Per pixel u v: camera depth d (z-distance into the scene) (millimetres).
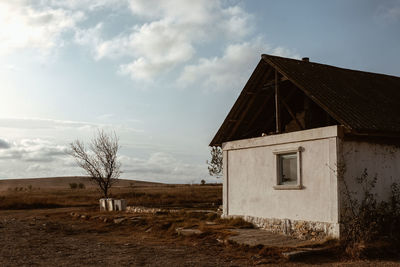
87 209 26953
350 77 16219
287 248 11180
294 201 13523
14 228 16938
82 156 30703
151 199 36250
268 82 15859
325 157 12484
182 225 15586
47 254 11227
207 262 10195
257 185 15180
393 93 15922
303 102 16078
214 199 36812
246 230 14164
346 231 11820
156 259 10508
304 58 17188
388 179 12922
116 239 14094
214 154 28141
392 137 13000
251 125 17500
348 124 11594
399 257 10781
